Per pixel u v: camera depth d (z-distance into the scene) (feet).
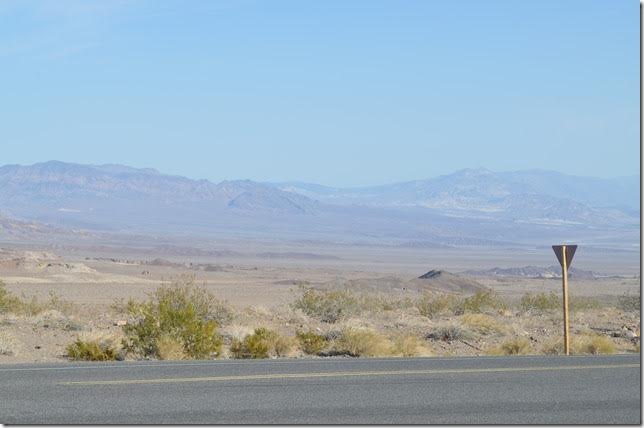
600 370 59.67
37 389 49.16
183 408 44.16
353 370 58.85
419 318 123.24
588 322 127.65
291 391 49.52
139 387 50.26
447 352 90.58
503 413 43.78
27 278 289.74
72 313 118.93
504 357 70.33
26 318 101.71
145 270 403.95
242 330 96.43
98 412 42.91
